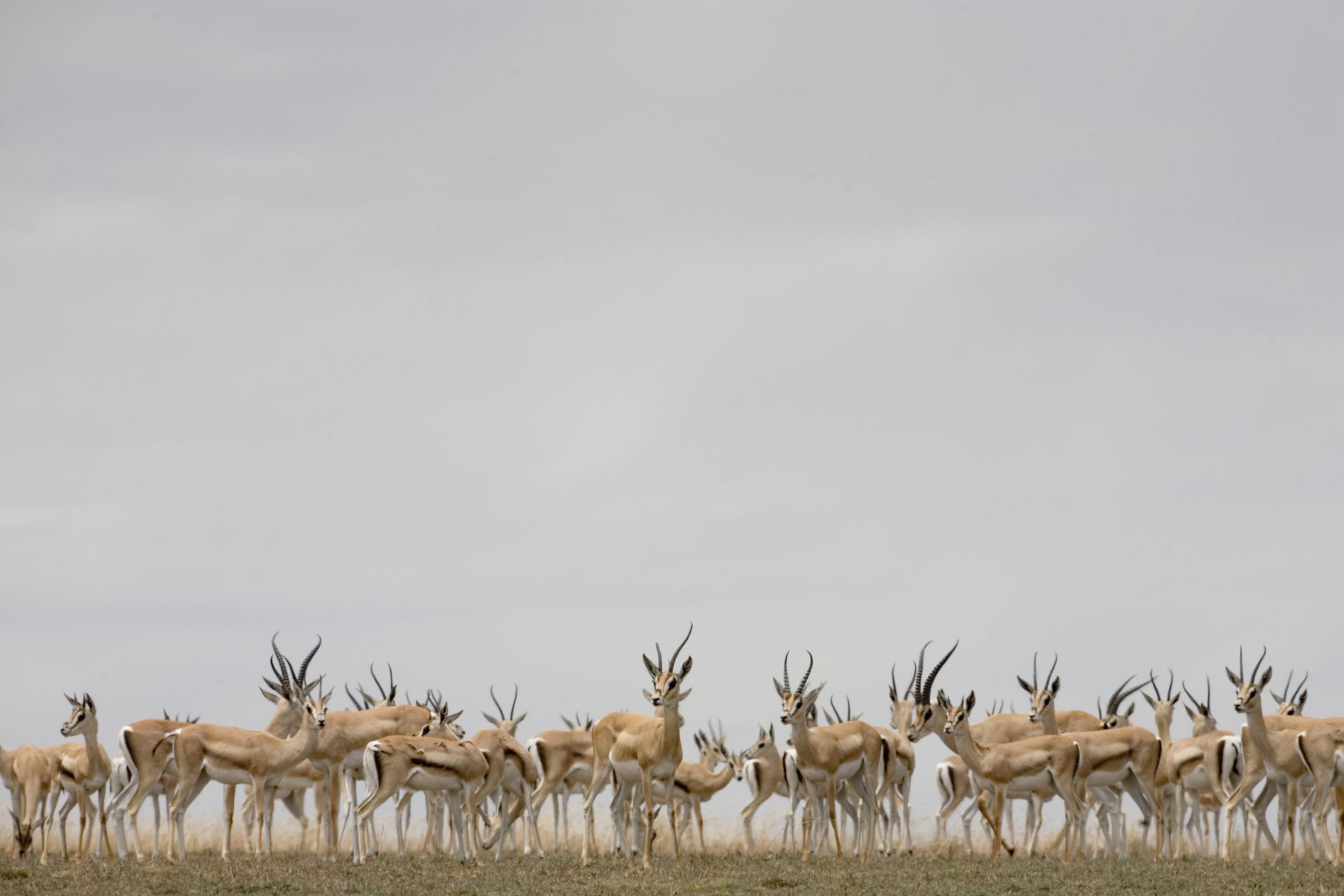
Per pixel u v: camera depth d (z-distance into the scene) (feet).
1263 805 173.88
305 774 187.83
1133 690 217.36
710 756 242.99
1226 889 129.70
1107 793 180.75
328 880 135.95
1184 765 180.14
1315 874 140.97
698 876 140.87
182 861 160.04
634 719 158.51
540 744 184.96
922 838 216.13
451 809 165.37
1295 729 160.86
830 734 166.30
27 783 175.83
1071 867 148.66
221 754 165.78
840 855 164.45
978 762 169.99
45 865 158.10
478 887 130.62
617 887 131.34
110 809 171.22
